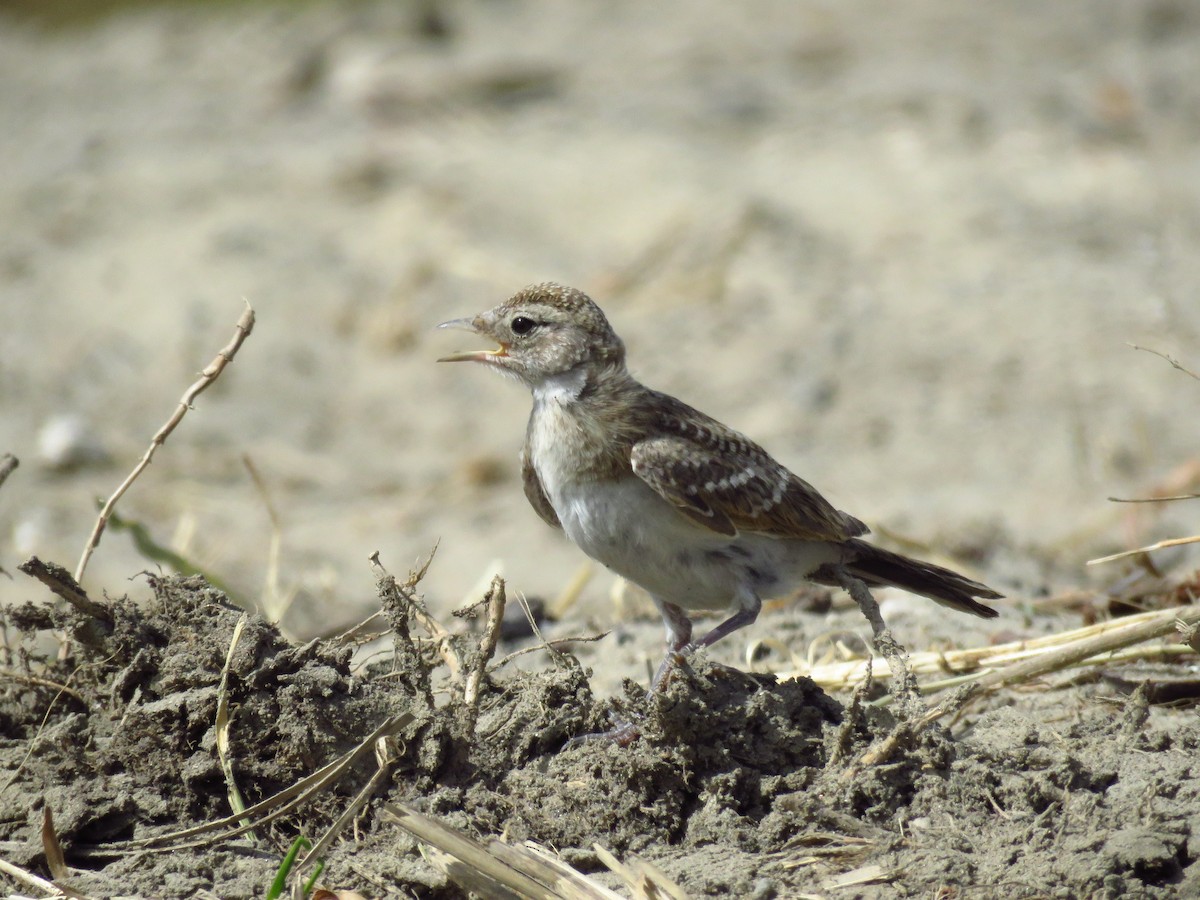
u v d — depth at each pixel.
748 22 30.27
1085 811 6.34
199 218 20.03
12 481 14.96
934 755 6.59
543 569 12.91
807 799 6.40
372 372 17.09
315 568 12.66
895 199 19.95
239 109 25.14
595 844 6.27
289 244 19.19
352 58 26.75
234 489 14.90
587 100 24.88
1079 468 14.05
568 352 8.09
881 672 7.99
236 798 6.52
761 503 7.84
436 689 7.28
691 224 19.16
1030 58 26.17
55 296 18.31
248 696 6.70
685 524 7.88
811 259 18.53
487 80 25.41
